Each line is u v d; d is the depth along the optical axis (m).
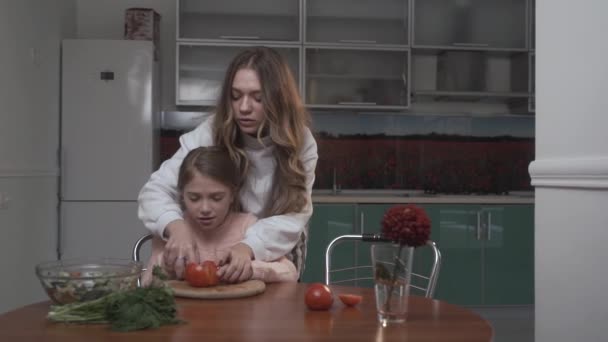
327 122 5.17
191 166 1.55
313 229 4.47
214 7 4.84
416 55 5.07
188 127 5.01
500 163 5.26
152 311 1.14
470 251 4.57
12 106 3.54
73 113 4.39
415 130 5.22
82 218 4.39
